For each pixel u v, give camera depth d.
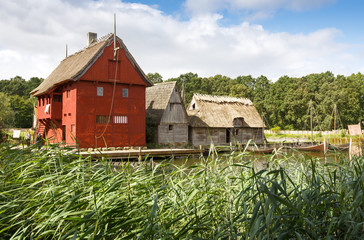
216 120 34.00
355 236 2.75
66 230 3.04
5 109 43.41
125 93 25.09
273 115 77.31
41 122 29.89
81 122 22.92
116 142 24.36
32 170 4.24
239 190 4.05
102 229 2.83
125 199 3.35
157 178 4.11
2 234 3.09
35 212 3.08
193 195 3.42
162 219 3.35
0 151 5.11
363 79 88.94
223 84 101.38
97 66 23.59
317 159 4.55
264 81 100.62
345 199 3.10
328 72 90.81
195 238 2.98
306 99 72.88
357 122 74.38
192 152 23.59
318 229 2.96
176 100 30.84
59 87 26.50
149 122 29.56
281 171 2.99
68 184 3.66
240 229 3.60
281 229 2.87
